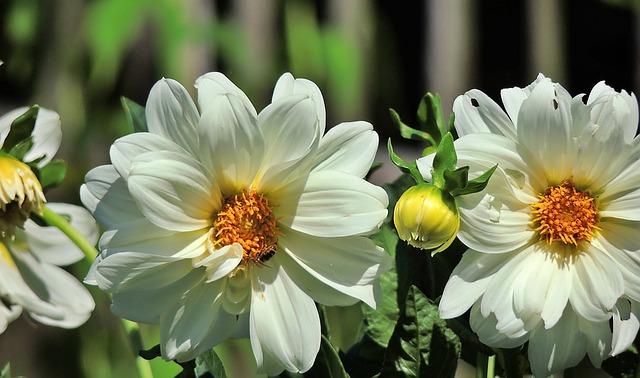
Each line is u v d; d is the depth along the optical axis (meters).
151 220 0.97
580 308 0.98
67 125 2.21
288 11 2.23
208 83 0.98
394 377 1.00
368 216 0.97
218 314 0.98
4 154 1.04
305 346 0.98
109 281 0.96
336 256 0.98
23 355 2.12
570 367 1.00
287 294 0.98
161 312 0.97
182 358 0.97
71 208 1.10
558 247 1.00
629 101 0.99
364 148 0.98
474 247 0.97
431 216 0.96
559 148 0.99
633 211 1.00
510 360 1.00
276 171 0.98
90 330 2.10
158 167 0.97
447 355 1.00
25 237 1.08
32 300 1.07
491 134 0.98
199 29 2.04
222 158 0.98
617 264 1.00
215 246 0.98
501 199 0.99
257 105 2.15
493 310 0.97
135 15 2.01
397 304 1.03
